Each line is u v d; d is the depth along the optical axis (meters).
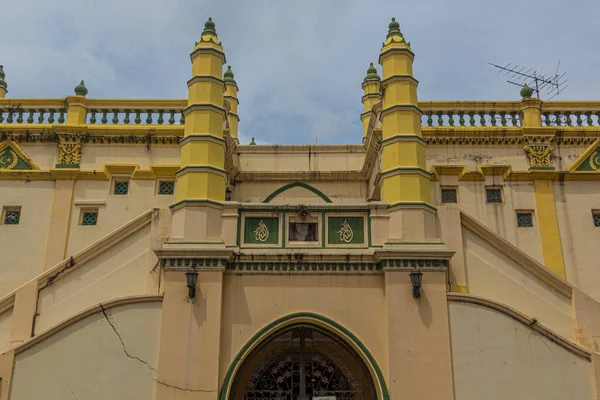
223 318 10.45
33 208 15.08
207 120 11.54
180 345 10.13
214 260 10.51
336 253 10.70
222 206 11.05
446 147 15.74
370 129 16.27
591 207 15.23
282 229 11.02
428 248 10.64
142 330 10.27
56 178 15.28
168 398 9.89
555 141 15.78
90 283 11.32
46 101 15.91
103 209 15.12
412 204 10.96
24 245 14.77
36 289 11.20
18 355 10.02
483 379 10.10
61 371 9.99
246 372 10.70
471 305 10.48
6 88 17.16
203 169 11.14
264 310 10.52
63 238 14.82
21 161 15.48
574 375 10.19
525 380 10.13
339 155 17.22
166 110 16.06
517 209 15.21
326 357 10.93
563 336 10.88
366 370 10.50
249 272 10.70
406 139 11.48
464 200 15.29
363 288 10.67
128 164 15.36
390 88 12.01
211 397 9.91
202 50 12.05
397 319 10.32
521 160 15.66
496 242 11.69
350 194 16.73
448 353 10.16
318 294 10.62
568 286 11.43
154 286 11.17
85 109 16.00
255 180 16.83
